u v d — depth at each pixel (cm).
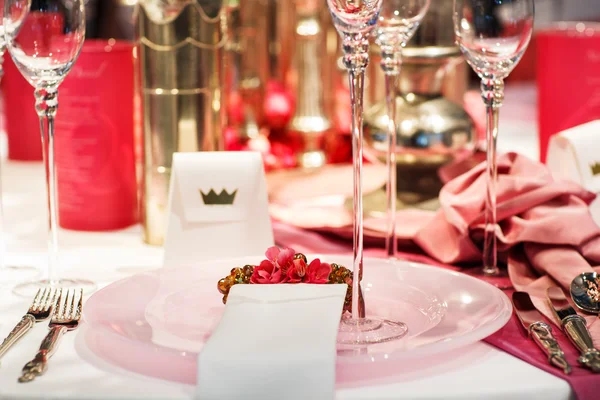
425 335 115
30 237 164
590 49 178
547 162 154
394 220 146
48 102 137
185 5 153
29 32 132
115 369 113
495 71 138
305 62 196
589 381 110
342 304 115
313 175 188
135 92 168
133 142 167
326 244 154
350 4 113
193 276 131
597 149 149
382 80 188
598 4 373
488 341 119
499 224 145
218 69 158
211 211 145
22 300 133
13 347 119
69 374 112
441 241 148
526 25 135
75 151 163
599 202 148
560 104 182
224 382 104
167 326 118
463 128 167
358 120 117
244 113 201
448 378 111
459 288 126
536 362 113
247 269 123
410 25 144
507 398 109
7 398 109
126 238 162
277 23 202
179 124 155
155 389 109
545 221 138
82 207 165
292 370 104
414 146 167
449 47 166
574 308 128
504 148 206
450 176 169
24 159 216
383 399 108
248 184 145
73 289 136
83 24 134
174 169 144
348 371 112
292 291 118
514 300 127
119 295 124
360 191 118
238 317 112
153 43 154
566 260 135
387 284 130
